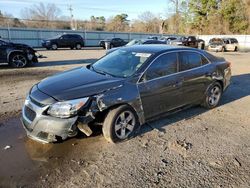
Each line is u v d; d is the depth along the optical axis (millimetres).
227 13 56688
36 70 12453
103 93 4273
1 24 60844
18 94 7723
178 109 5625
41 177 3580
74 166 3844
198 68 5945
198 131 5172
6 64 14328
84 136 4723
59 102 3992
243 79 10984
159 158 4094
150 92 4848
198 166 3895
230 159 4125
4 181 3484
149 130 5117
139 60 5047
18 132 4984
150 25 80625
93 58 18766
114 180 3523
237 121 5816
